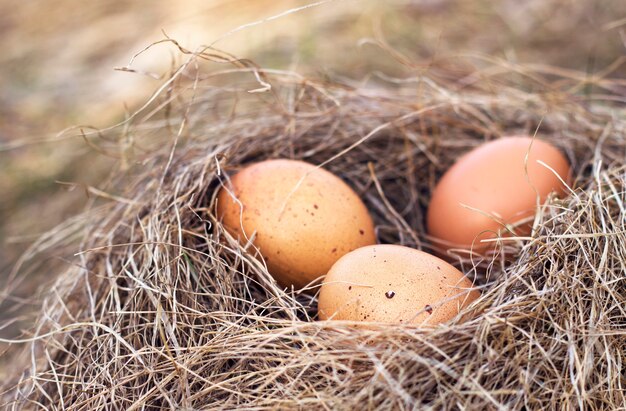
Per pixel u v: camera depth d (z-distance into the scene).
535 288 0.28
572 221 0.30
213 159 0.33
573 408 0.26
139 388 0.29
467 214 0.33
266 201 0.31
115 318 0.30
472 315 0.28
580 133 0.37
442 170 0.38
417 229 0.36
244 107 0.43
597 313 0.28
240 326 0.28
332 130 0.37
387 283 0.28
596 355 0.27
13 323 0.36
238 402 0.27
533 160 0.33
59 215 0.42
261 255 0.31
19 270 0.39
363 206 0.33
